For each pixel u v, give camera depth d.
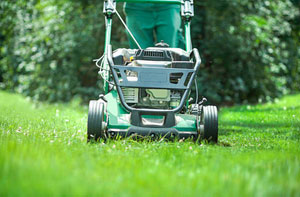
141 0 7.16
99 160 3.81
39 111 11.02
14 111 10.08
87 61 15.76
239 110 12.62
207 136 5.66
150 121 5.71
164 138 5.52
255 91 17.59
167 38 8.04
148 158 4.11
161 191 2.75
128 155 4.26
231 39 16.05
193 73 5.58
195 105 6.66
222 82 16.97
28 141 4.68
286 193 2.79
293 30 21.73
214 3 16.11
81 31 15.30
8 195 2.49
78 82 15.65
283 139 6.45
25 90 17.22
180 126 5.68
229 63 16.59
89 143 5.11
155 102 5.82
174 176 3.20
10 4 18.66
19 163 3.20
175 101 5.93
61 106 13.60
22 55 17.45
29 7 18.09
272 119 9.73
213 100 15.84
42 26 16.66
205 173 3.33
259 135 7.02
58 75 15.84
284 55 19.86
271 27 18.73
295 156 4.31
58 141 5.02
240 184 2.89
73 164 3.44
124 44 14.38
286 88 21.66
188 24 7.38
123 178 3.08
